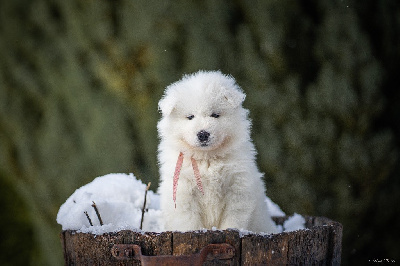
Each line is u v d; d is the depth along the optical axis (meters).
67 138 7.78
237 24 6.85
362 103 6.45
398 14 6.95
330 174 6.56
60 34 8.31
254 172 4.10
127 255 3.13
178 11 6.85
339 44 6.55
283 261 3.21
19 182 8.91
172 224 3.98
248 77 6.67
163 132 4.26
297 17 6.64
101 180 4.75
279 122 6.63
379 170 6.56
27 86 8.55
